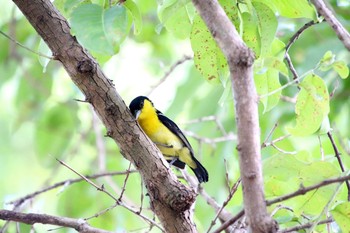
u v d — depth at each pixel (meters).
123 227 12.56
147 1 16.67
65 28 7.26
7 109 17.73
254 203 5.47
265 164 7.34
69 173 15.73
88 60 7.19
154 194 7.43
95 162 14.92
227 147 12.62
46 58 7.81
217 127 12.84
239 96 5.60
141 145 7.32
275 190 8.12
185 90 13.36
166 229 7.55
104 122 7.34
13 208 9.86
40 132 15.71
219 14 5.83
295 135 7.73
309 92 7.10
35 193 10.05
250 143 5.53
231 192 7.63
